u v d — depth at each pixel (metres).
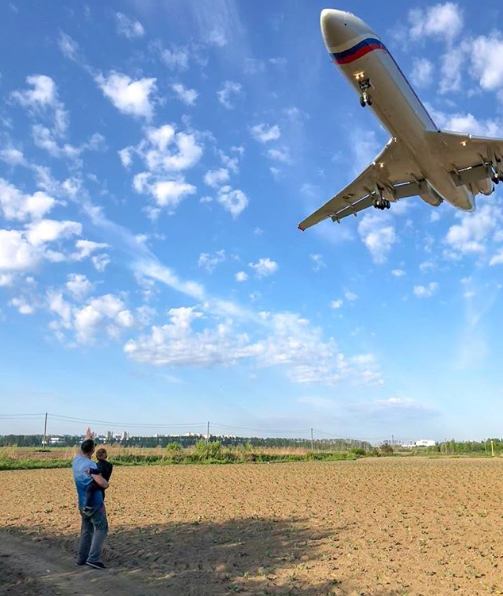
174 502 15.34
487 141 17.89
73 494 17.47
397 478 22.08
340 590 6.78
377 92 16.53
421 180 21.56
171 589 6.95
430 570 7.62
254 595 6.65
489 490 17.16
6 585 7.13
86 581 7.34
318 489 18.31
